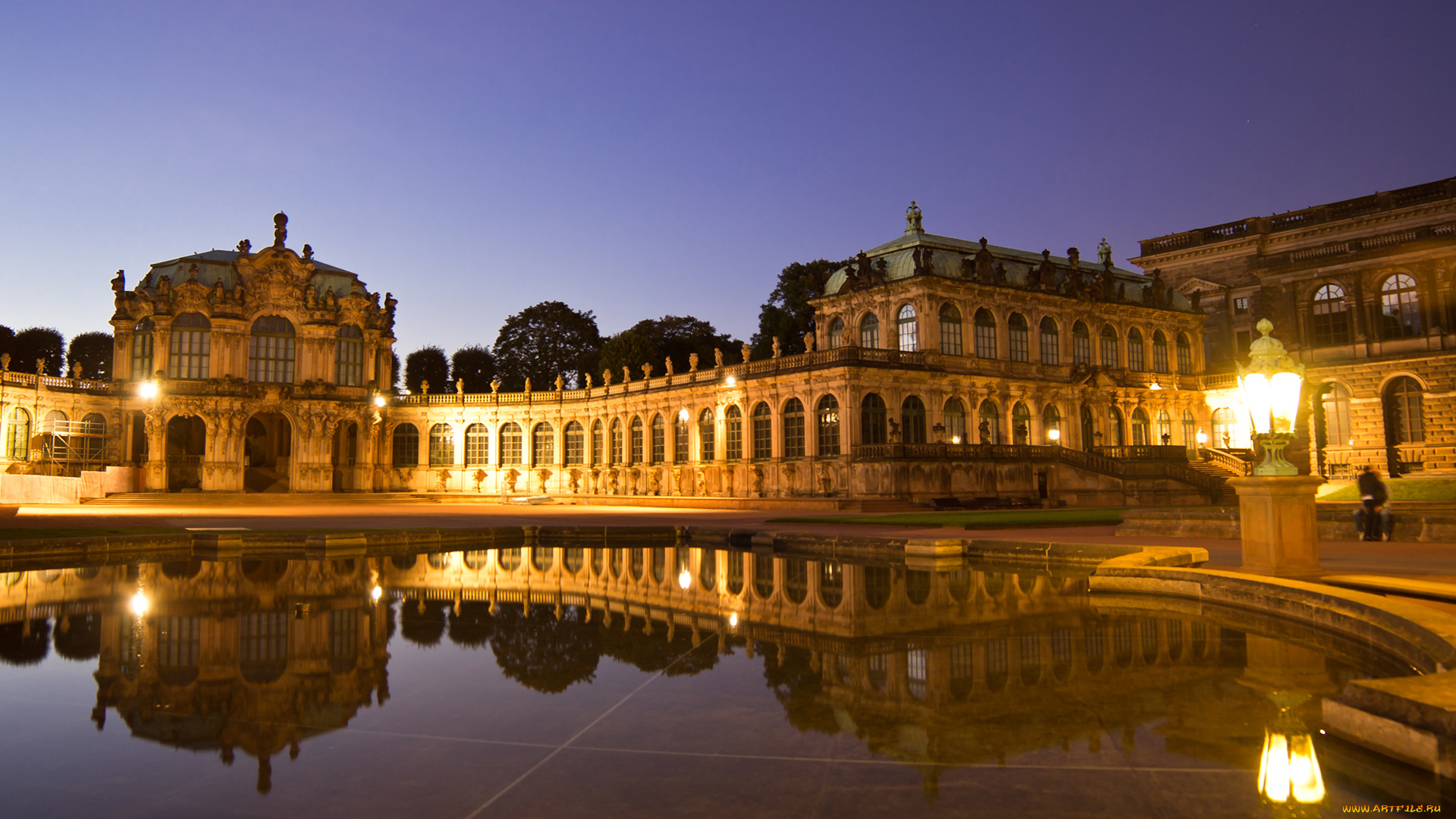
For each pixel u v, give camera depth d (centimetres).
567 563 2558
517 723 877
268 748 812
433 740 827
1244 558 1770
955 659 1147
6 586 1994
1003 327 7894
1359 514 2820
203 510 6394
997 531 3528
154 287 9050
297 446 9038
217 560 2683
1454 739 709
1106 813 648
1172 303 9156
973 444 7256
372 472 9375
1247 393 1827
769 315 11125
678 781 717
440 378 11956
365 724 878
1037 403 7956
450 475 9556
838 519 4444
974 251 8044
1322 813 645
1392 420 7338
